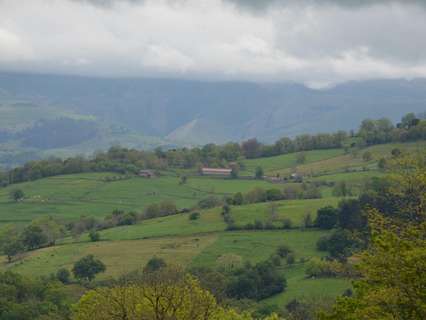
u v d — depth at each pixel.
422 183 60.25
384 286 47.06
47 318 138.12
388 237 48.66
